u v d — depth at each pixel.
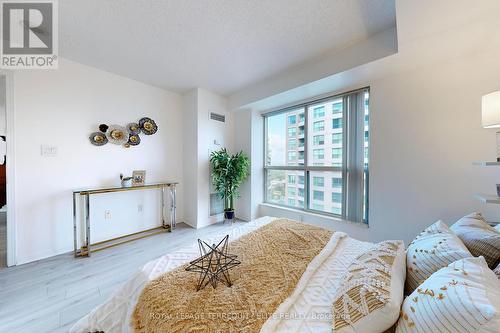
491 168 1.87
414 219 2.26
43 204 2.39
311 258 1.30
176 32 2.04
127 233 3.11
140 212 3.25
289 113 3.65
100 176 2.83
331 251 1.41
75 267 2.19
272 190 3.94
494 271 0.85
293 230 1.78
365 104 2.68
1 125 4.05
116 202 2.99
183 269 1.17
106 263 2.28
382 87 2.44
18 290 1.79
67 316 1.50
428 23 1.53
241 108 3.74
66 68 2.54
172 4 1.69
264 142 4.03
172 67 2.77
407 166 2.29
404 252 1.18
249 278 1.09
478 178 1.92
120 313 1.12
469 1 1.32
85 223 2.69
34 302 1.64
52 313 1.53
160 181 3.48
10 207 2.20
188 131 3.66
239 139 4.01
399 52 1.91
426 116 2.17
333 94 2.93
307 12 1.77
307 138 3.38
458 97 2.00
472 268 0.75
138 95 3.21
